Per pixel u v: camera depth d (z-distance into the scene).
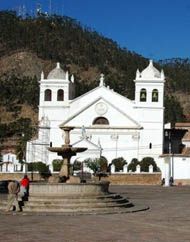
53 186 30.61
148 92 90.12
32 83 195.75
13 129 112.31
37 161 83.38
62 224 23.80
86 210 29.11
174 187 66.62
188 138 99.12
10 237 19.80
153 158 81.50
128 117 89.75
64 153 36.06
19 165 77.19
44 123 89.75
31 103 184.12
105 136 89.62
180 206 35.66
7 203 30.09
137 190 57.44
